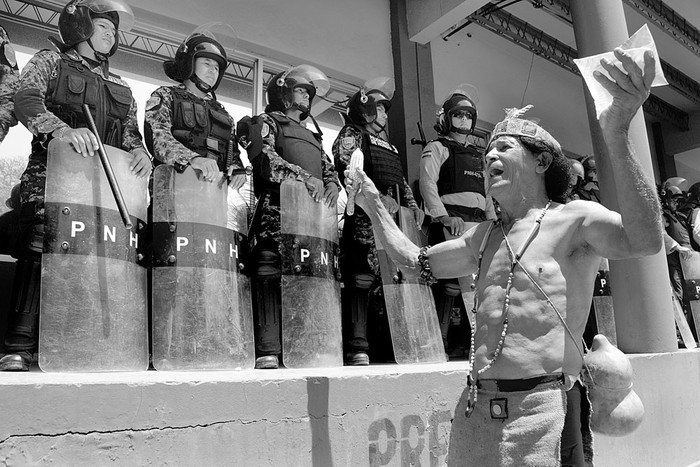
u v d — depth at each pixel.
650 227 1.60
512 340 1.76
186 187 3.19
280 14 5.46
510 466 1.67
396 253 2.24
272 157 3.74
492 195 1.95
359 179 2.32
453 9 5.89
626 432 1.90
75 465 1.91
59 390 1.91
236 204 3.46
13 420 1.82
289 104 4.10
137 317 2.89
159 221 3.10
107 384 2.01
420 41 6.36
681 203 7.76
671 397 4.29
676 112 10.38
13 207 3.83
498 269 1.87
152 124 3.38
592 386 1.92
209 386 2.23
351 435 2.65
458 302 5.20
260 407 2.36
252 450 2.31
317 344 3.46
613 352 1.92
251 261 3.60
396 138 6.09
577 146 8.63
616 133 1.60
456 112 5.24
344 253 4.09
